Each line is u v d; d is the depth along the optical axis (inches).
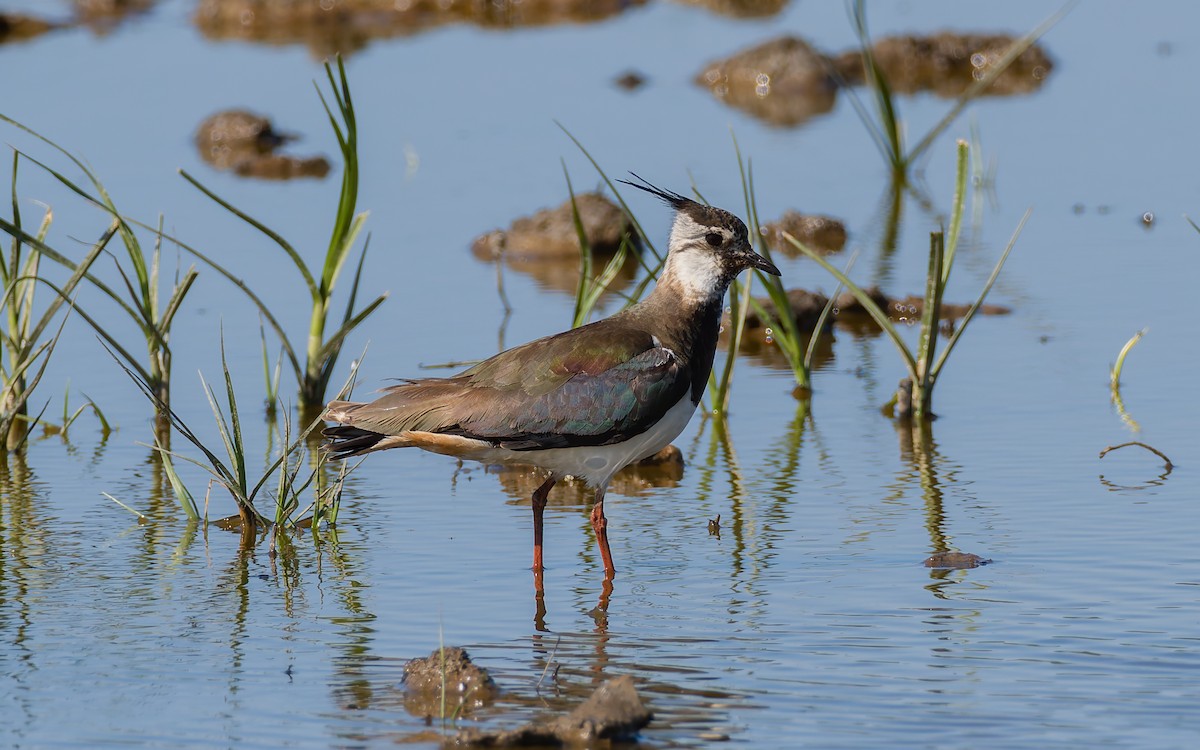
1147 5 1326.3
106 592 450.3
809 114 1120.8
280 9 1380.4
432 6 1421.0
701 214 491.5
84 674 391.2
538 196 904.3
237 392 647.1
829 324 748.6
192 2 1457.9
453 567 473.1
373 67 1214.9
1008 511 503.5
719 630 417.1
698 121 1070.4
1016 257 796.6
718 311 497.4
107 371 666.8
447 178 943.7
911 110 1102.4
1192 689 370.6
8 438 597.9
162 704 373.7
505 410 458.6
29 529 506.3
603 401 460.1
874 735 350.6
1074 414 597.6
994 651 396.5
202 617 431.8
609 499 539.2
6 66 1197.1
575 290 773.9
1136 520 489.1
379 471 573.3
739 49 1243.2
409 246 829.8
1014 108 1088.2
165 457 514.0
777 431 604.7
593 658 400.5
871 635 409.7
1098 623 411.8
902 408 607.5
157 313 630.5
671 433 479.5
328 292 628.4
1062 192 900.6
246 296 743.7
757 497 531.8
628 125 1052.5
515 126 1051.9
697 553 480.1
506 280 791.1
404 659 402.3
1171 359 650.8
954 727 354.0
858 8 957.8
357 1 1413.6
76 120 1040.2
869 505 517.0
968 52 1192.8
